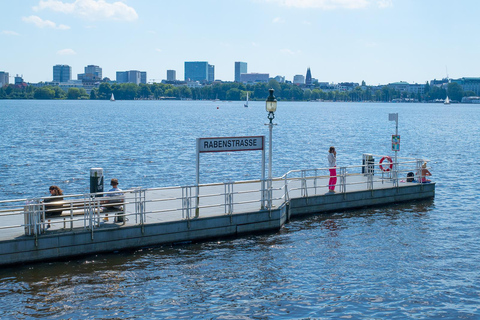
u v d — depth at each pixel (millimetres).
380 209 27984
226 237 22203
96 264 18828
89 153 56000
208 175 43125
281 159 53375
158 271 18516
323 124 121062
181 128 99938
